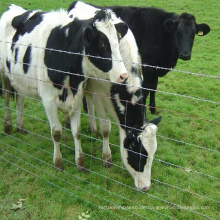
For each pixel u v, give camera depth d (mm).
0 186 2441
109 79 2318
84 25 2303
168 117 3699
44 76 2527
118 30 2328
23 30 2859
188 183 2531
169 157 2881
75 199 2309
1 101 3971
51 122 2617
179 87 4637
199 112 3838
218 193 2430
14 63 2863
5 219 2143
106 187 2473
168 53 3705
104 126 2660
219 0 10859
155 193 2396
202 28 3676
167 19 3457
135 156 2262
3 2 8766
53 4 9180
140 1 10242
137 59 2441
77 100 2502
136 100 2346
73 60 2342
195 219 2158
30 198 2336
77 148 2654
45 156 2861
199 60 5902
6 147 2971
